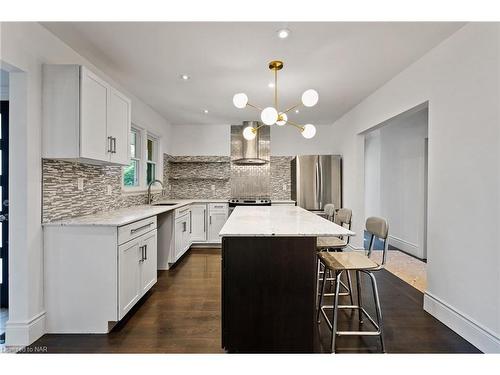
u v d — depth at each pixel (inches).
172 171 227.5
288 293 75.3
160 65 115.2
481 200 80.1
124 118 117.6
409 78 115.6
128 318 99.0
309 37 92.9
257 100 163.0
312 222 90.2
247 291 75.4
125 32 90.1
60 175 95.7
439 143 97.9
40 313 86.7
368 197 282.2
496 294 75.3
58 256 88.8
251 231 75.4
